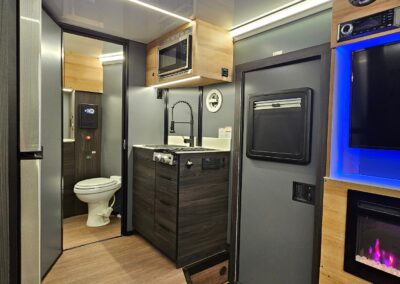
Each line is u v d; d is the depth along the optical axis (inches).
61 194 96.3
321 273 61.0
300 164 77.5
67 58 139.5
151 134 124.3
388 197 50.3
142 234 110.6
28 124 42.9
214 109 107.5
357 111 59.2
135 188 116.4
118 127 141.5
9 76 37.5
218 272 98.5
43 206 81.0
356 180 56.4
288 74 81.3
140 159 111.7
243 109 95.9
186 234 89.7
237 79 97.0
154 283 80.9
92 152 145.3
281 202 83.1
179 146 116.6
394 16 49.2
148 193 105.3
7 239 37.9
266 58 86.6
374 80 56.2
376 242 54.2
